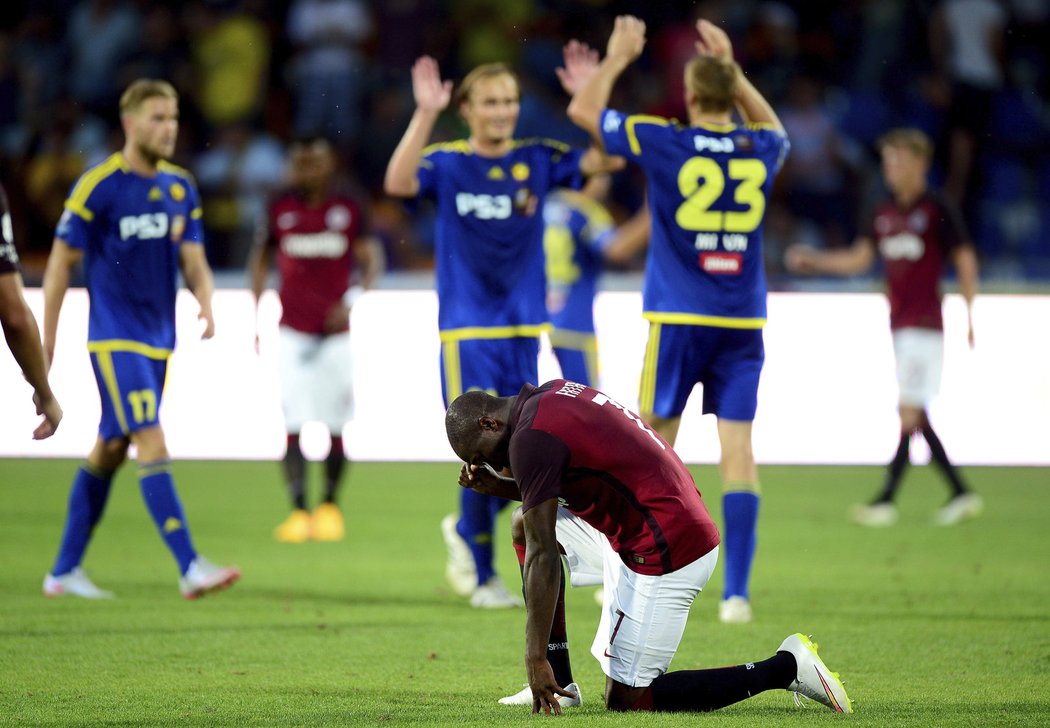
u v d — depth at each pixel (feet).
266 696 55.47
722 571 98.37
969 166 195.42
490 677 59.93
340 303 113.50
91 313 81.41
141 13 202.90
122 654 64.59
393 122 193.16
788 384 154.10
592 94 77.61
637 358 151.64
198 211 85.25
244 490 136.77
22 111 199.21
